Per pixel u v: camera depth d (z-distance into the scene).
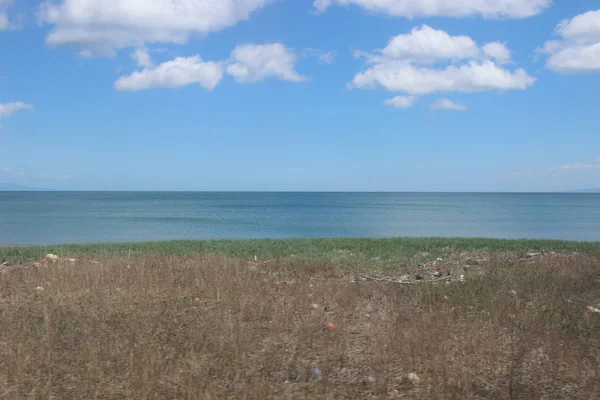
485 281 9.61
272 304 7.65
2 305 7.56
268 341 6.16
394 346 5.88
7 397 4.57
